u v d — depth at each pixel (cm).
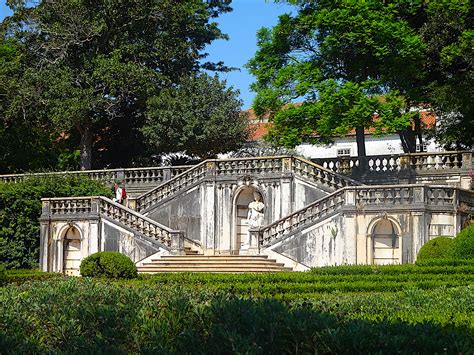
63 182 4366
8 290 1831
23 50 5300
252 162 4134
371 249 3531
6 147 5569
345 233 3569
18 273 3669
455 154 4034
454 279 2823
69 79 5144
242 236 4188
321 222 3641
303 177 4016
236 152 5753
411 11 4269
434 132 4944
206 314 1297
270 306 1292
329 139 4381
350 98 3966
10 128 5528
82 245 4066
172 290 1762
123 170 4606
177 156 5525
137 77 5097
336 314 1381
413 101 4412
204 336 1217
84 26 5178
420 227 3444
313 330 1186
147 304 1570
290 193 4034
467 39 4041
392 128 3916
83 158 5331
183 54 5428
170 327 1304
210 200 4184
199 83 5256
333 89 3994
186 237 4125
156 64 5491
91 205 4062
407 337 1177
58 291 1706
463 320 1581
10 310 1470
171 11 5362
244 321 1230
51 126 5262
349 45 4116
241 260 3728
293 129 4138
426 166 4094
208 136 5147
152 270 3769
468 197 3619
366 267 3084
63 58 5228
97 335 1327
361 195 3569
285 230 3734
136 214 3972
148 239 3928
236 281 3034
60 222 4122
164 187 4288
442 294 2125
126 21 5378
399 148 5938
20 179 4716
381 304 1931
